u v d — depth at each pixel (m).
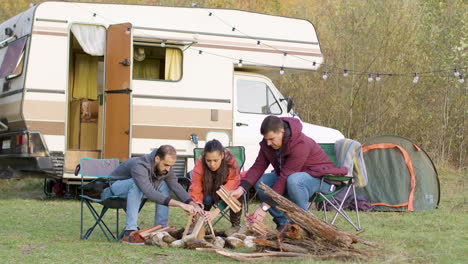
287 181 5.35
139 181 5.07
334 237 4.51
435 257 4.65
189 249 4.80
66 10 8.58
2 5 13.49
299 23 9.64
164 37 8.91
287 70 9.69
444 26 14.04
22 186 10.93
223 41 9.16
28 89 8.31
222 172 5.41
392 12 14.20
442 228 6.40
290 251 4.48
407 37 14.10
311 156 5.53
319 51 9.68
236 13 9.30
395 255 4.48
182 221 6.76
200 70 9.05
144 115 8.77
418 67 14.07
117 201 5.20
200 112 8.99
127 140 8.38
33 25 8.41
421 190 8.23
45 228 6.10
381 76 13.80
